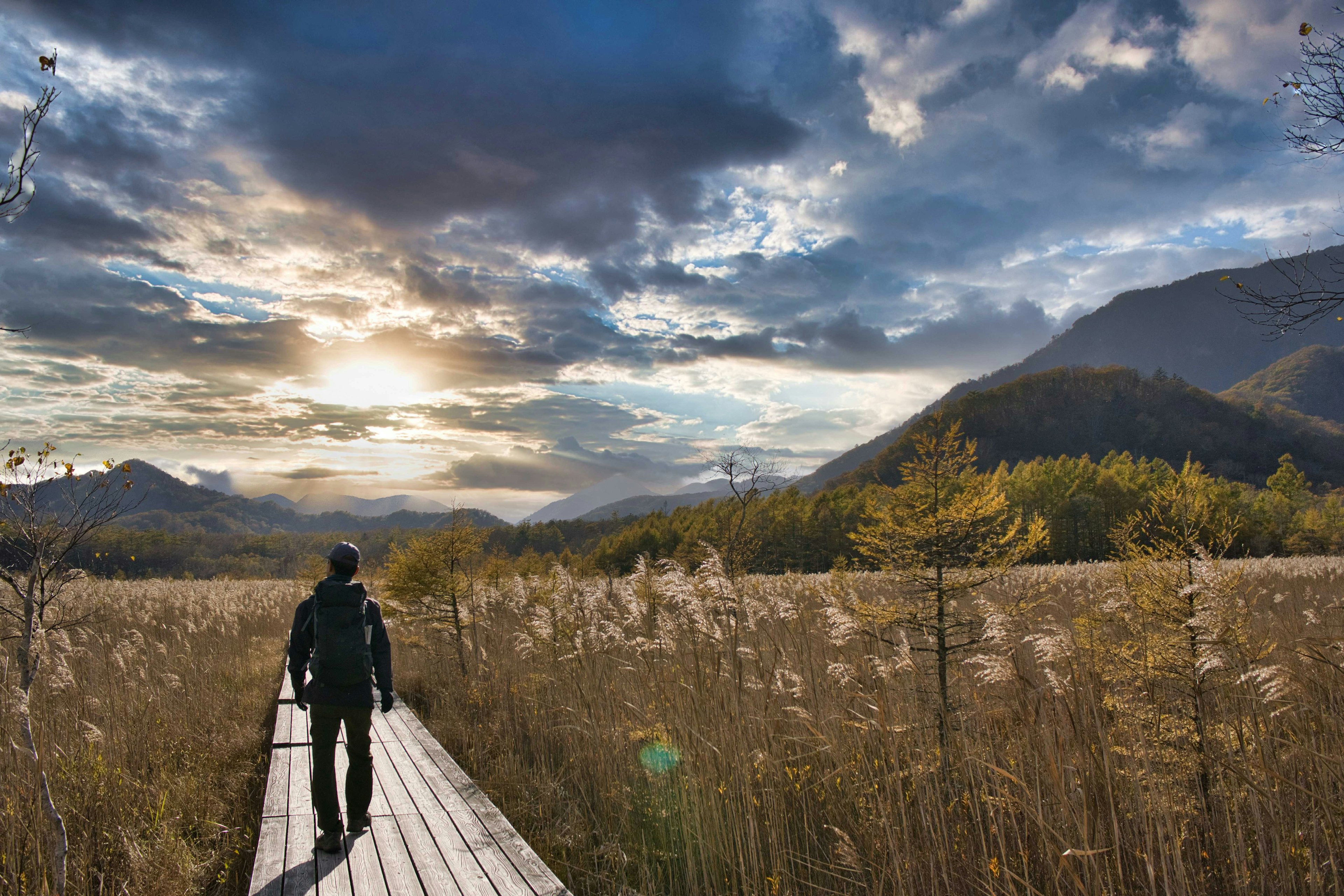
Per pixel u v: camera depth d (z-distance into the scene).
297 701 4.11
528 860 3.79
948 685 5.04
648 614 8.27
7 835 4.42
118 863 4.57
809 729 5.12
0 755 5.44
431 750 6.09
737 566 10.36
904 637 4.89
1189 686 4.27
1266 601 9.08
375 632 4.34
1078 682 4.45
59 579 5.00
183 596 22.58
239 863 4.98
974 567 4.99
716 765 5.21
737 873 4.37
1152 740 4.08
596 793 5.95
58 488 4.73
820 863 4.30
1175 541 4.57
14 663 6.89
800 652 6.36
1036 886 3.76
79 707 7.10
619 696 6.98
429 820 4.38
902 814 4.08
